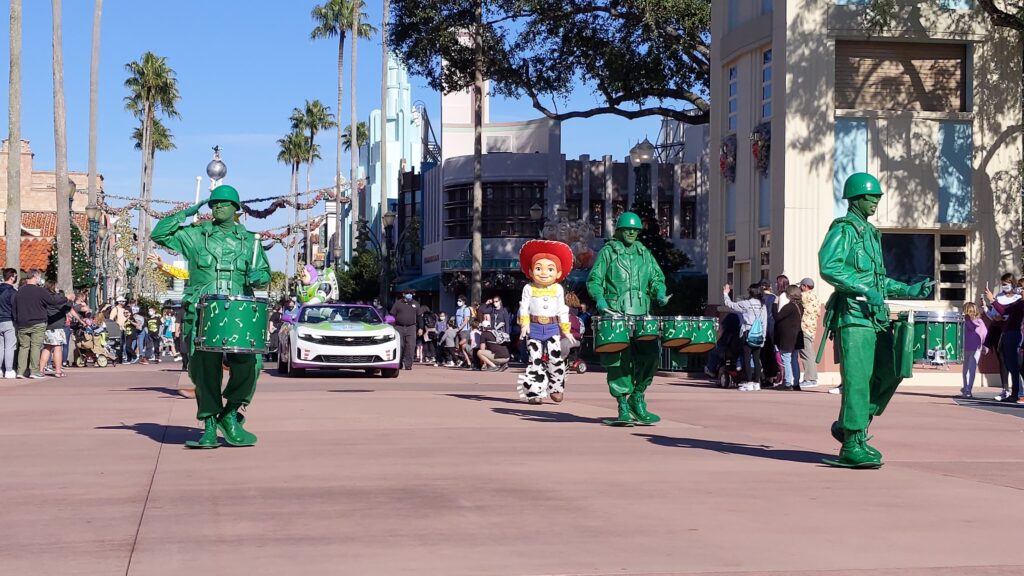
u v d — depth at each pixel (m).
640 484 8.73
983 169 25.72
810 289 22.66
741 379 22.73
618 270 13.75
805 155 25.16
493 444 11.44
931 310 24.09
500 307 30.88
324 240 97.12
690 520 7.21
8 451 10.74
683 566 5.90
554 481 8.85
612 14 38.69
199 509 7.57
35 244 66.31
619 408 13.70
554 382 16.98
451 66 41.62
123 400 17.27
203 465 9.75
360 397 18.02
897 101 25.64
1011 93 25.77
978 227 25.70
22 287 24.17
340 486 8.56
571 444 11.51
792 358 22.44
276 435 12.20
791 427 13.70
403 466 9.70
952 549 6.38
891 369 10.09
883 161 25.42
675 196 60.16
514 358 38.00
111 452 10.66
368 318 26.14
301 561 6.00
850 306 9.93
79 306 32.31
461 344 32.88
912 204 25.44
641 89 40.28
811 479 9.10
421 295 70.12
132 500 7.93
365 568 5.83
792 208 25.11
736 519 7.26
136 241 77.69
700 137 62.59
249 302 10.52
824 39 25.17
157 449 10.91
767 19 26.62
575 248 44.88
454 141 68.56
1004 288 19.38
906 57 25.70
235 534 6.73
